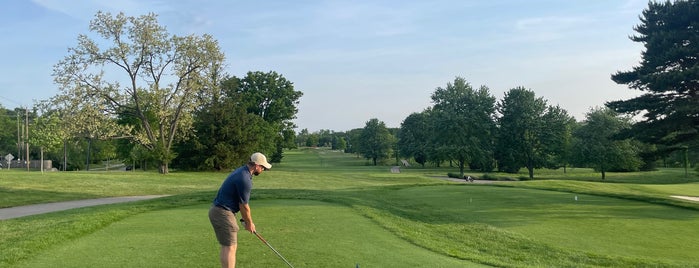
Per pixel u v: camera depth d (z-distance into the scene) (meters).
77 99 38.00
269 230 10.31
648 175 67.94
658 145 35.09
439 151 65.88
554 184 27.88
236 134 49.16
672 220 14.54
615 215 15.38
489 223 13.82
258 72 70.75
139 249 8.33
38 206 20.69
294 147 77.00
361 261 7.77
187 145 47.94
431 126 71.62
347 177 46.56
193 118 46.03
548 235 12.20
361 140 106.69
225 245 6.63
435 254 8.82
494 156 76.56
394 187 25.50
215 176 41.03
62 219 12.30
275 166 80.12
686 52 27.73
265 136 61.00
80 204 21.48
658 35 29.06
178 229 10.32
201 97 43.84
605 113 64.06
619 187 31.59
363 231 10.50
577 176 68.62
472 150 65.62
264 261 7.59
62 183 29.06
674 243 11.52
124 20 38.62
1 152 92.81
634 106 31.25
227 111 49.75
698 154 38.47
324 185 36.97
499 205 17.42
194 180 35.97
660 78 27.92
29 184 27.77
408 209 16.06
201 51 40.44
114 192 26.66
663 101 30.67
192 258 7.70
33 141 43.12
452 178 57.44
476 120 67.44
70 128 38.50
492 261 8.67
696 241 11.74
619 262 9.60
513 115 73.50
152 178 35.38
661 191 32.38
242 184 6.54
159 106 40.41
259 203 15.15
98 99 39.03
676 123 30.03
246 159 50.56
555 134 70.62
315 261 7.65
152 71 40.50
